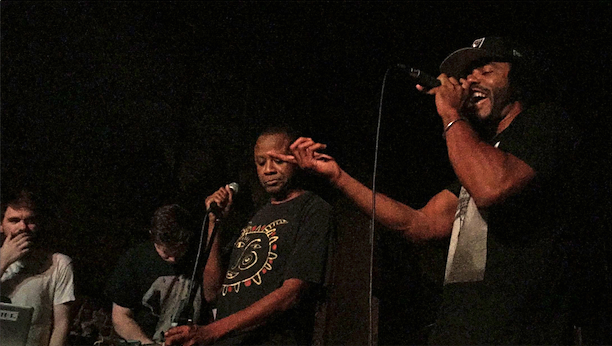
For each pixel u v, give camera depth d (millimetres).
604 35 3002
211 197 2225
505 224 1315
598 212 1789
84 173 3174
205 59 3639
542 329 1252
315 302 1971
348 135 3908
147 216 3342
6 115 2977
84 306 3018
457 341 1277
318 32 3545
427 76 1549
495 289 1278
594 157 2732
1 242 2443
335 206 3518
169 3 3408
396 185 3863
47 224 2969
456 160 1319
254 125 3732
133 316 2582
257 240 2033
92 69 3277
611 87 2988
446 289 1385
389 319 3453
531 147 1307
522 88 1529
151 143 3412
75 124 3189
